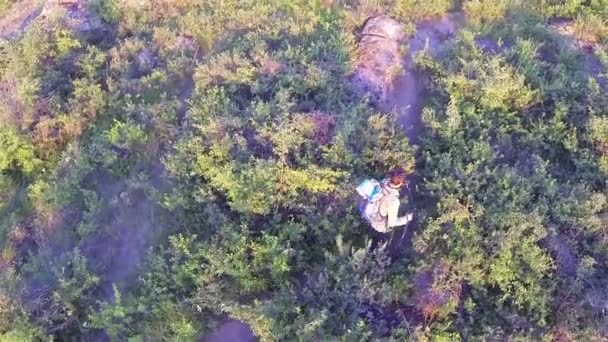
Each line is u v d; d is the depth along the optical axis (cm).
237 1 1198
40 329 767
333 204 807
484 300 720
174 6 1238
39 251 884
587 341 666
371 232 800
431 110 891
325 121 871
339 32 1073
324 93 948
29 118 1027
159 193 882
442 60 983
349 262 738
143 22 1221
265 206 802
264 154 860
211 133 880
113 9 1238
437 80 948
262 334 699
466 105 905
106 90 1087
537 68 946
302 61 994
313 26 1117
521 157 854
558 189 791
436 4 1102
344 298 717
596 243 740
